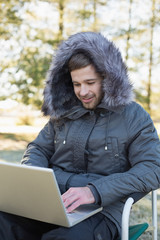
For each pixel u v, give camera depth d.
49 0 8.52
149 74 9.13
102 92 1.75
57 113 1.84
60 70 1.86
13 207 1.50
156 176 1.58
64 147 1.81
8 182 1.40
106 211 1.59
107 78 1.67
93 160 1.73
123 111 1.72
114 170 1.70
